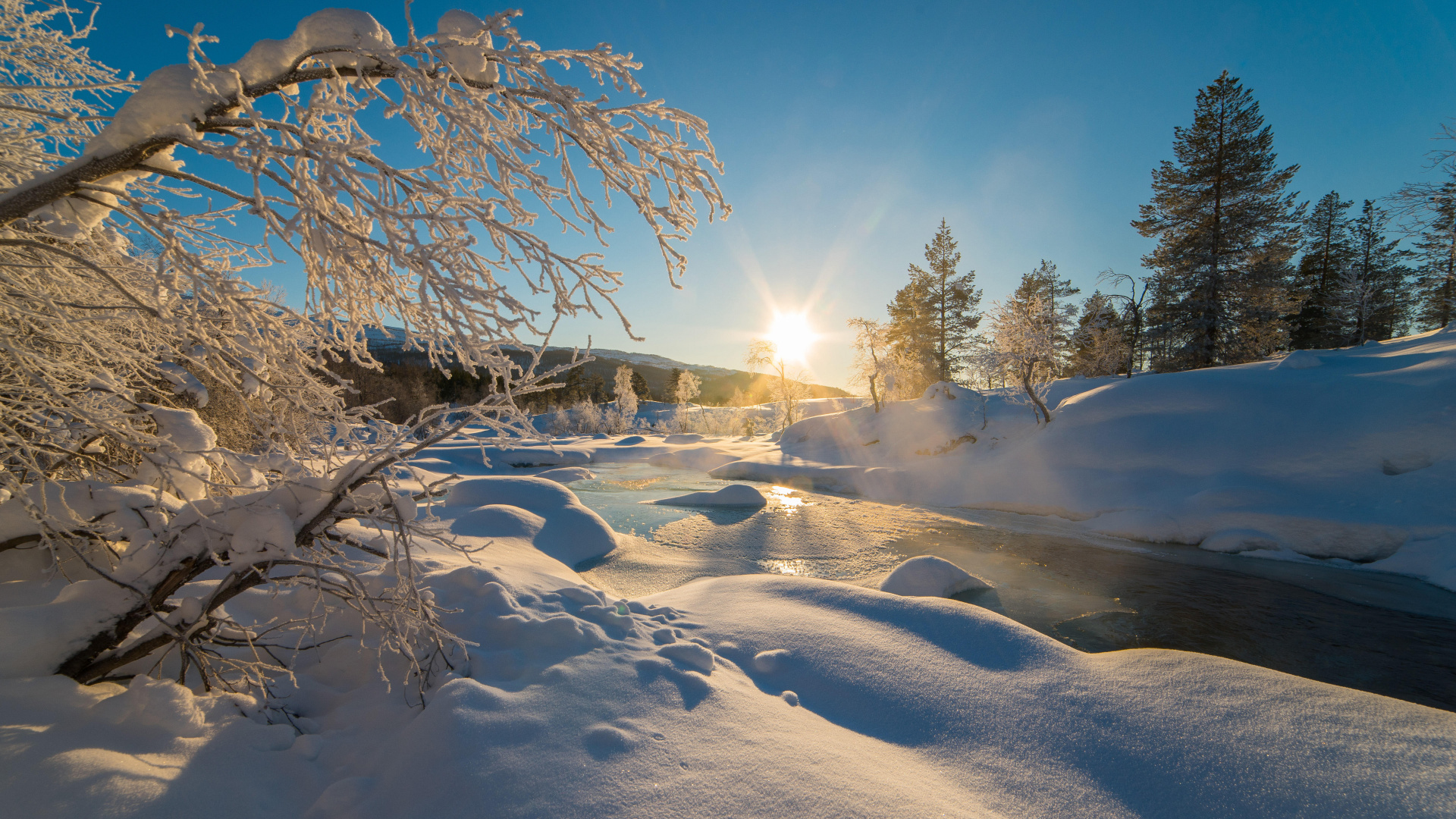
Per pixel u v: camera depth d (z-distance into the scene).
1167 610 8.06
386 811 2.35
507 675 3.43
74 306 2.39
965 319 49.81
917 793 2.71
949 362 49.75
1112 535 13.00
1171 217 31.97
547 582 5.47
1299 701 3.75
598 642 3.94
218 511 2.77
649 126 2.70
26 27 3.01
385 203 2.26
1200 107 31.09
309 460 2.98
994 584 9.27
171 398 4.00
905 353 46.69
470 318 2.21
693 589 6.11
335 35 2.25
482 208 2.27
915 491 18.12
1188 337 31.27
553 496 11.32
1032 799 2.90
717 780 2.63
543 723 2.88
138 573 2.75
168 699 2.55
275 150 2.06
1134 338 27.02
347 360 3.46
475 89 2.48
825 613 5.11
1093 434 16.98
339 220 2.37
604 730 2.87
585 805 2.38
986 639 4.58
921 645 4.48
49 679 2.55
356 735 2.97
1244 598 8.59
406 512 2.96
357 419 3.06
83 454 3.27
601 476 23.38
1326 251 42.53
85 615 2.69
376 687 3.38
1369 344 20.81
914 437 23.97
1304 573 9.93
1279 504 11.78
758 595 5.62
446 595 4.44
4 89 2.49
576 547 10.12
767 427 49.66
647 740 2.89
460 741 2.63
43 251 2.62
